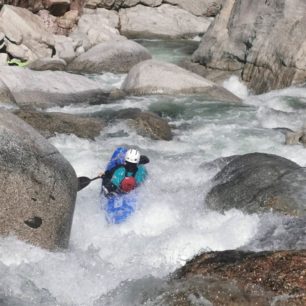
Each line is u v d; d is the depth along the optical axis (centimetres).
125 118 1284
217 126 1338
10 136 730
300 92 1559
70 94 1513
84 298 604
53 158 761
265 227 741
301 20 1628
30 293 604
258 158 921
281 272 559
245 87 1727
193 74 1650
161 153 1152
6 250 662
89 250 739
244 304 539
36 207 705
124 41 2030
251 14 1798
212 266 595
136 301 579
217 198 846
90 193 952
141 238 783
